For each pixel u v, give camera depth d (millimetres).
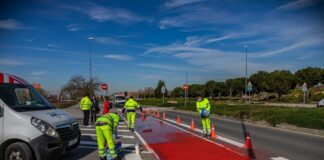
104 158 8578
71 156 9672
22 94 9156
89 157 9523
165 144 12453
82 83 75062
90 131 16109
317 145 12125
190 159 9672
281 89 62406
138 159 9328
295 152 10719
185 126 19500
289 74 65062
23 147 7711
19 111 8117
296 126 17344
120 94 53562
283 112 22688
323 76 64812
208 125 15031
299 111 23062
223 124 20781
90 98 20250
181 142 12977
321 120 16203
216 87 81062
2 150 7891
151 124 20844
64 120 8625
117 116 8805
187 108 38562
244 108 31328
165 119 25281
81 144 11836
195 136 14797
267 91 65438
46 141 7855
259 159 9672
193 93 92625
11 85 8961
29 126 7797
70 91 77625
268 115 21734
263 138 14070
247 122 22312
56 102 65500
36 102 9258
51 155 7949
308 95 60500
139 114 32031
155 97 101500
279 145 12141
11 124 7844
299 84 68562
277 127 18781
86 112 19219
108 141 8430
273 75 64438
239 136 14773
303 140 13414
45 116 8281
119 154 10086
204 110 14914
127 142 12922
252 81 71500
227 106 36312
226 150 11133
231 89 79625
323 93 60594
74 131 8922
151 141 13227
